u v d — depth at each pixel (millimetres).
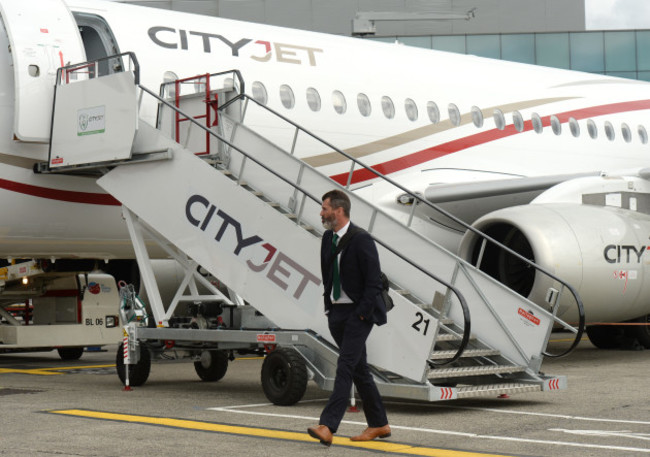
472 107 13461
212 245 7715
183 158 7941
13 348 11828
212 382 8703
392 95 12516
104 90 8336
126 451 4898
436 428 5730
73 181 9359
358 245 5211
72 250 10148
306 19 32938
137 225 8617
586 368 9984
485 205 11859
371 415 5281
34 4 9195
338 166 11719
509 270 10484
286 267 7164
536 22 34531
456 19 32781
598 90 15742
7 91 8930
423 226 12070
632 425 5820
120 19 10242
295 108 11305
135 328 8117
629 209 10977
